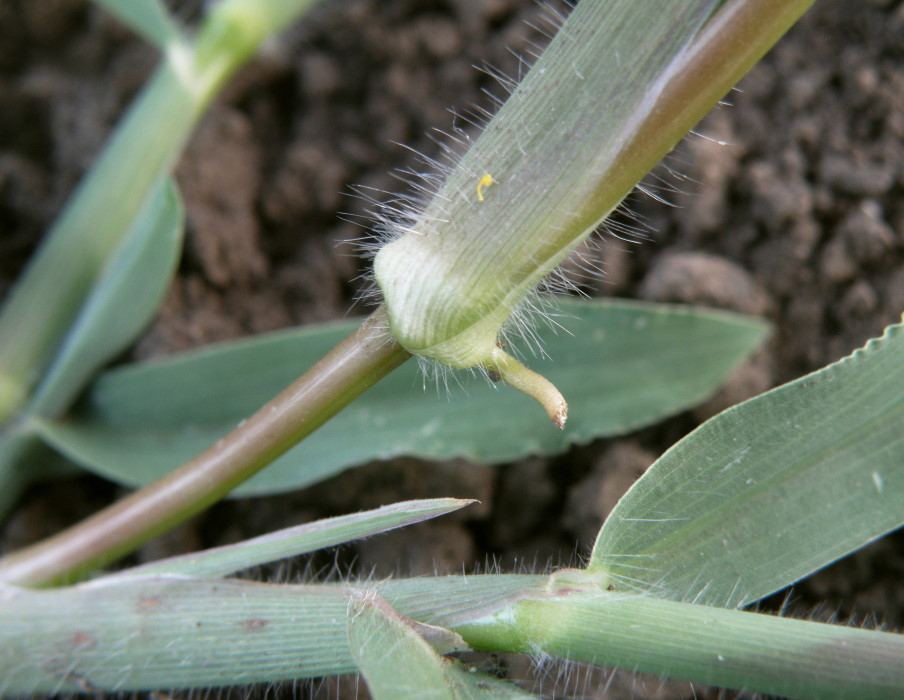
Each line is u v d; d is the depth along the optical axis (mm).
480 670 71
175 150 96
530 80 64
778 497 69
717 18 62
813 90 102
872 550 92
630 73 63
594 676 89
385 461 97
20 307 95
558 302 88
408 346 67
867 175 99
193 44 100
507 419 89
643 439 97
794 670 65
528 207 64
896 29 100
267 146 111
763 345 98
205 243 103
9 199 108
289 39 111
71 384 93
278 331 106
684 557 69
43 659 73
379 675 65
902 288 98
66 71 113
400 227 70
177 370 92
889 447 68
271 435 73
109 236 96
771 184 101
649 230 103
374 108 112
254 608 72
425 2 112
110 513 79
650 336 89
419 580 72
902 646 65
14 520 97
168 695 85
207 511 97
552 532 97
